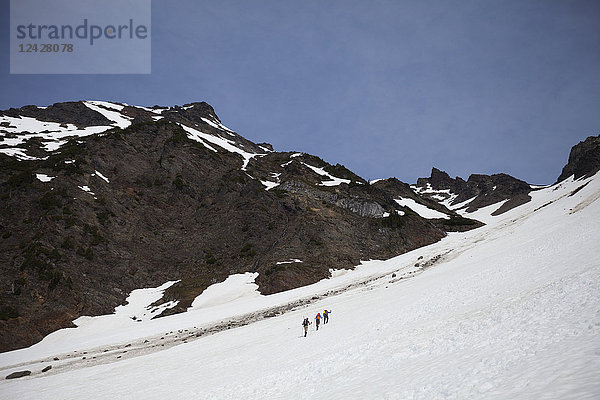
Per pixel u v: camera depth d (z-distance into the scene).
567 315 15.58
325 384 17.73
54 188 88.56
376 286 61.38
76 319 65.50
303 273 77.06
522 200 151.62
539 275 29.86
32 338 59.72
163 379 29.03
